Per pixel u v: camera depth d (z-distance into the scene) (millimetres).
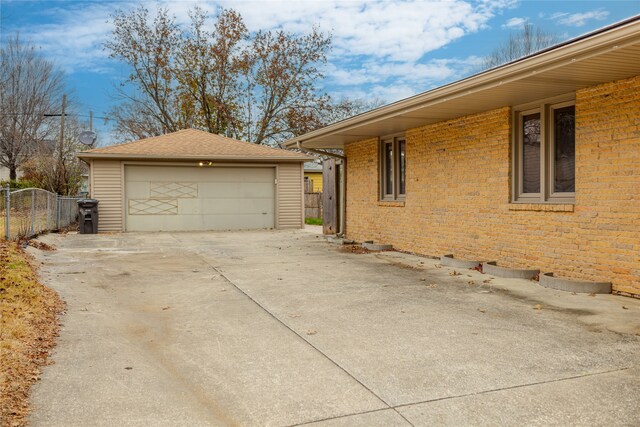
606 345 4602
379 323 5469
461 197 9609
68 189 24594
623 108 6508
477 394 3600
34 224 13398
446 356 4395
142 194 17719
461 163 9594
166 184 17922
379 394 3629
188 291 7254
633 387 3666
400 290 7145
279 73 31766
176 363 4328
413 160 11031
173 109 32906
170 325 5508
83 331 5254
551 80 6586
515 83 6766
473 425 3146
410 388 3725
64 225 18250
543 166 7926
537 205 7895
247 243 13508
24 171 30062
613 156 6652
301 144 13727
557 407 3371
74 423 3201
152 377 4004
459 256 9688
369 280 7926
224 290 7285
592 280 7008
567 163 7699
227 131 32344
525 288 7129
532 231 8031
